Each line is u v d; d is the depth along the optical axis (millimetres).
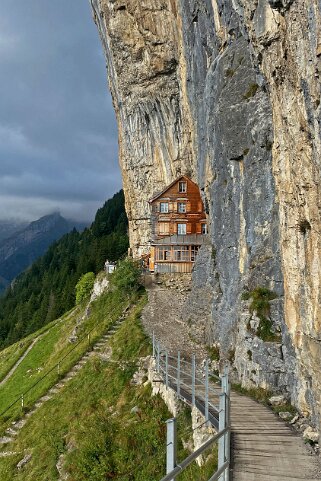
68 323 58188
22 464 27719
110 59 60531
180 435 19500
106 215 143375
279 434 15781
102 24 59156
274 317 21938
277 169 18266
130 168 63719
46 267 139250
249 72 27719
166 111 56344
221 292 31031
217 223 32812
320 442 14211
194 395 18609
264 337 21672
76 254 119688
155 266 51969
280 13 14148
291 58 14109
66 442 26859
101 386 31062
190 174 56969
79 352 38938
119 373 31094
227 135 28688
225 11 30797
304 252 15484
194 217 55938
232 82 29125
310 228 14797
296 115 14445
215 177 33312
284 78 15312
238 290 27234
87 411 28656
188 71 44000
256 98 26266
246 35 22297
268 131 24547
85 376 34000
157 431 21219
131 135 61812
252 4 17156
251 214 26109
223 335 28484
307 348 15758
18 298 120375
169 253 52125
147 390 26594
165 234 55875
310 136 13453
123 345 34812
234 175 28938
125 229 123312
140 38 53875
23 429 32438
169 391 22734
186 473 16453
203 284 36344
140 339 34406
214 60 33781
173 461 7898
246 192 26812
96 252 92250
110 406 28297
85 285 69812
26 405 35688
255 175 25797
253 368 22141
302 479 12344
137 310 41594
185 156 56031
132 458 20672
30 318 96438
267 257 24328
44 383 38344
